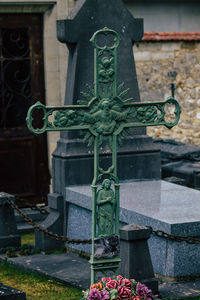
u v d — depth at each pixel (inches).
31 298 405.4
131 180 521.0
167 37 776.9
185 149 661.9
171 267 413.1
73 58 506.3
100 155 511.2
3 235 497.7
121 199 466.9
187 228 411.5
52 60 623.2
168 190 493.7
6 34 614.5
